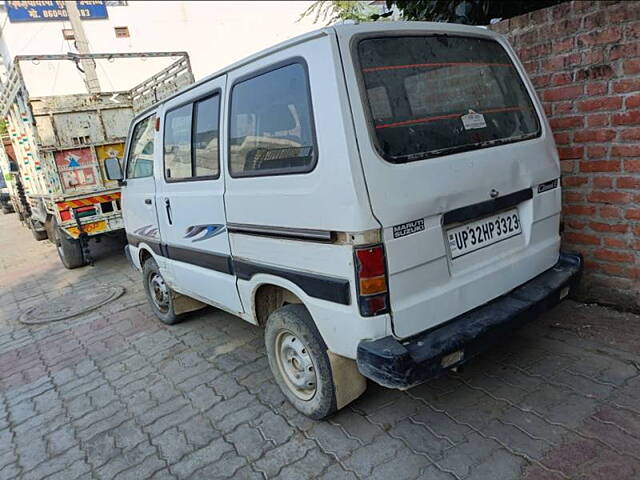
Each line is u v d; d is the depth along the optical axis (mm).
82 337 4746
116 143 7582
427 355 2088
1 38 17188
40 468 2781
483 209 2367
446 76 2434
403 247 2094
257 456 2582
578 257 2848
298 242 2373
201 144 3125
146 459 2711
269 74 2439
